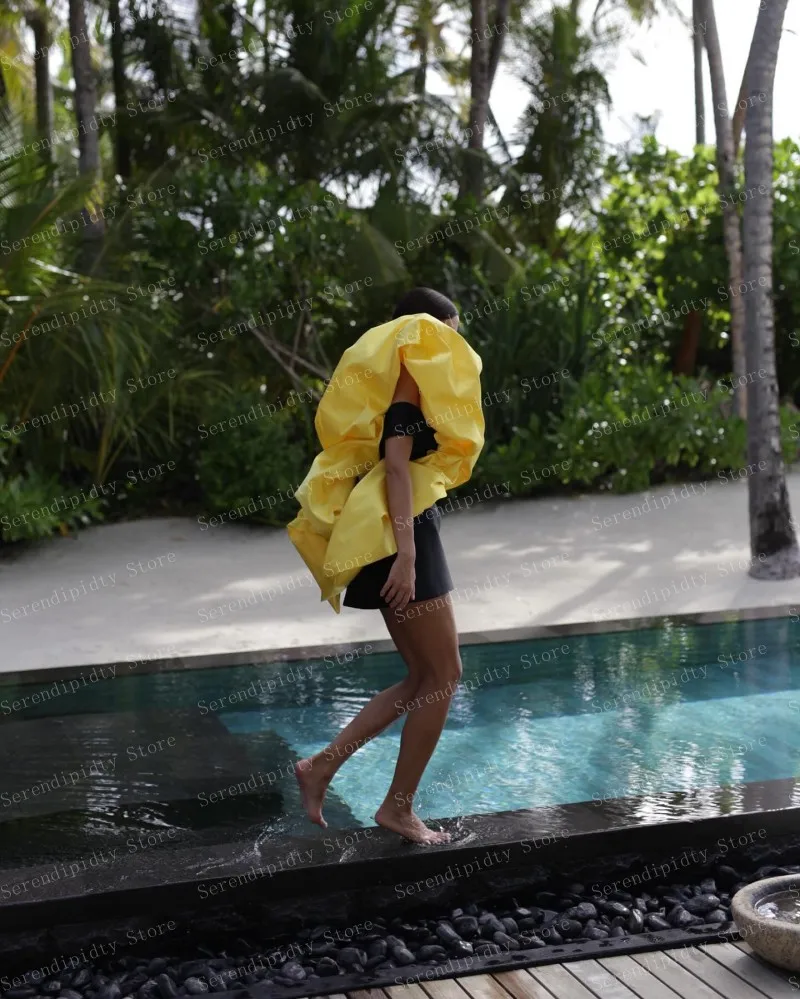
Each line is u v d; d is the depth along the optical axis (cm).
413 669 302
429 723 296
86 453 1049
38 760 421
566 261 1443
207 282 1099
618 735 450
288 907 283
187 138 1546
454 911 293
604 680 535
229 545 969
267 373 1187
